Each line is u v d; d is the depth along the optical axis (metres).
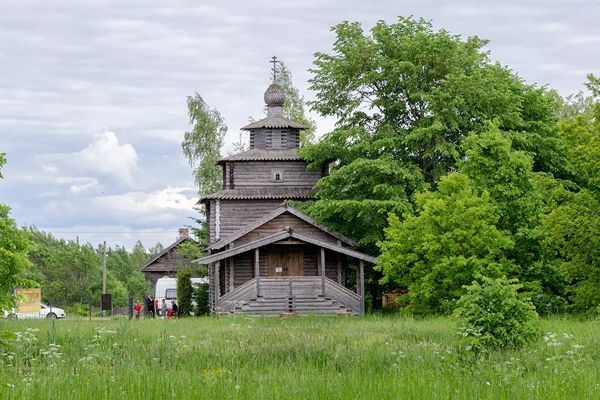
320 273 54.34
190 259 79.62
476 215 39.72
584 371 18.03
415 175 50.78
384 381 16.50
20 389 14.76
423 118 52.69
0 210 33.00
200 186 76.69
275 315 48.72
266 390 15.45
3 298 32.81
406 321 35.53
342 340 26.05
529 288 41.59
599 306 35.31
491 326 22.86
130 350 22.61
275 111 63.69
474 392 15.48
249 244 50.94
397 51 54.88
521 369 18.88
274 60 65.50
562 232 38.22
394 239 42.16
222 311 49.81
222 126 77.88
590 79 37.88
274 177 59.97
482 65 57.69
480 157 42.53
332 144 55.41
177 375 17.33
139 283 97.62
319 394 15.02
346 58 55.53
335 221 53.97
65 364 19.70
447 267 39.22
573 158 38.69
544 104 57.00
